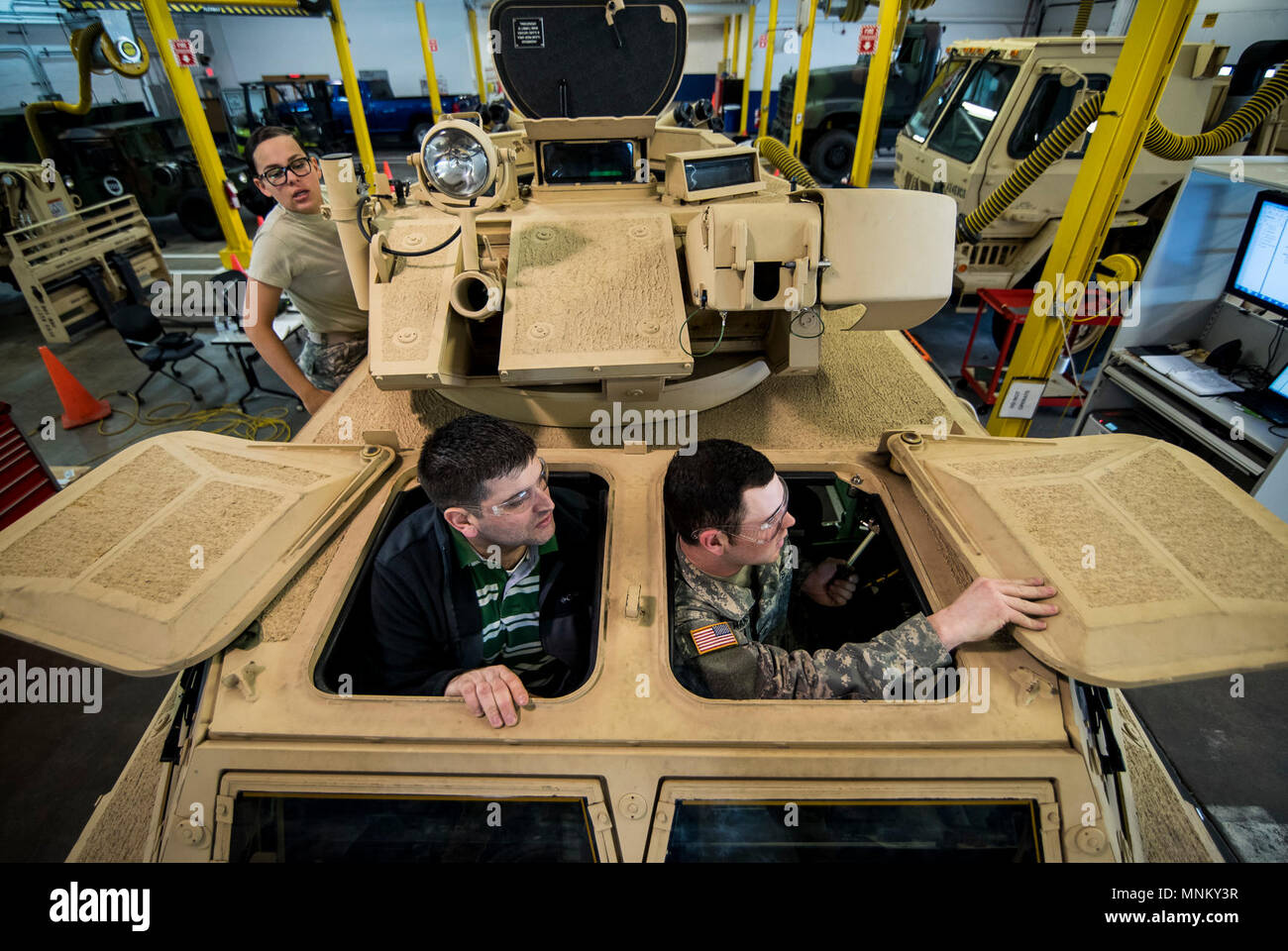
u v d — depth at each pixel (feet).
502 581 4.99
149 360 14.57
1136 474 4.58
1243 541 3.95
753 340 6.91
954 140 17.31
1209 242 9.98
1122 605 3.66
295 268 8.48
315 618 4.20
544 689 5.25
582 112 6.32
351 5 45.78
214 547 4.25
